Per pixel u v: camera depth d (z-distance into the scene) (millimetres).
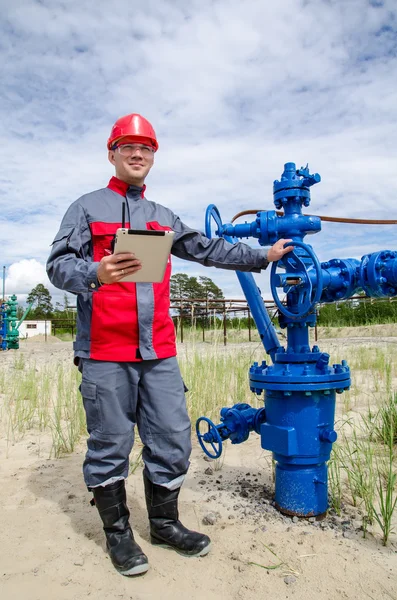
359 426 4129
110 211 2273
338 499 2678
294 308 2512
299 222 2537
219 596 1923
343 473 3113
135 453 3723
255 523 2494
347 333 15125
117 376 2195
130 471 3334
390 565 2088
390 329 14742
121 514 2223
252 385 2596
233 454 3699
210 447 3896
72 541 2375
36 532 2465
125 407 2258
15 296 13250
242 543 2303
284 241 2410
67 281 2002
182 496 2898
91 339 2191
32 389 5641
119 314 2166
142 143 2281
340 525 2451
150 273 1953
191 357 7051
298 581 1992
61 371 6637
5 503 2820
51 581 2037
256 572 2066
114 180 2363
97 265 1963
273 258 2387
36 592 1955
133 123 2281
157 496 2299
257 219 2643
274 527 2441
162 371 2285
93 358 2176
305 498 2500
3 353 11766
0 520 2598
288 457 2494
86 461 2252
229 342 13039
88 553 2262
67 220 2207
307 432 2443
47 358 10242
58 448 3754
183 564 2160
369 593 1901
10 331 13023
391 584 1952
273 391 2471
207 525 2502
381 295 2459
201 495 2902
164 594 1944
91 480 2209
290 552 2207
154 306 2236
